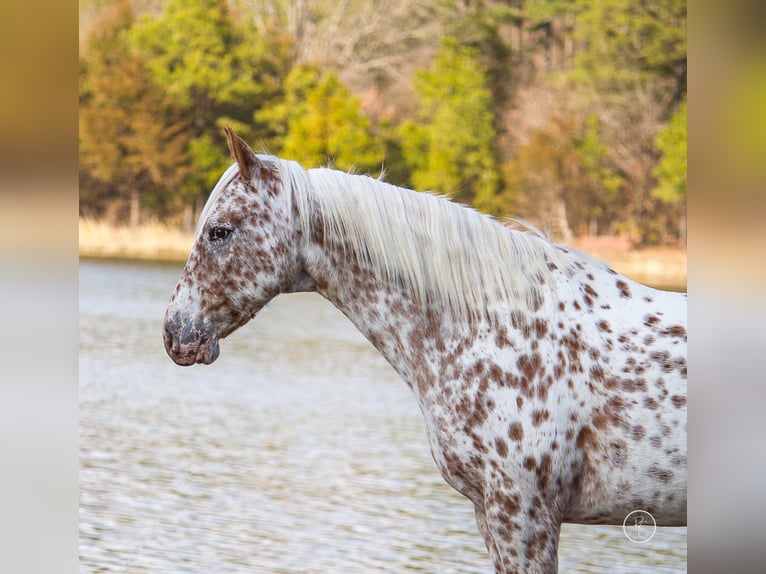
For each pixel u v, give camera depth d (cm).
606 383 438
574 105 5972
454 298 453
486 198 5806
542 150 5753
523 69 6216
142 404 1367
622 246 5578
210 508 853
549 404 438
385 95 6359
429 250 456
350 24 6406
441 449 456
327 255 464
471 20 6238
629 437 433
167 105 5997
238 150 446
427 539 780
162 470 986
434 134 5856
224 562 704
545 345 444
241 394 1479
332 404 1411
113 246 5438
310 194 462
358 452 1099
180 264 4378
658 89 5922
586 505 446
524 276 452
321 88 5900
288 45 6309
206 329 454
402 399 1466
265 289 455
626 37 5928
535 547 437
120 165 5900
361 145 5812
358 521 825
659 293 459
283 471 998
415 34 6366
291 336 2272
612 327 446
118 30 6272
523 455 436
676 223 5562
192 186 5981
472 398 444
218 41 6091
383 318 464
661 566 726
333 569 689
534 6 6184
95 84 5981
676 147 5450
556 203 5747
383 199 462
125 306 2642
